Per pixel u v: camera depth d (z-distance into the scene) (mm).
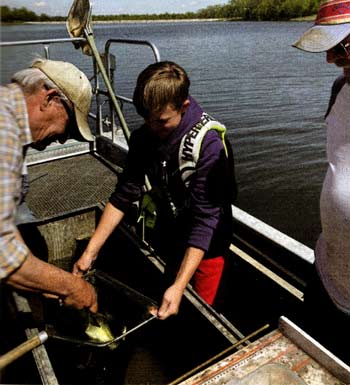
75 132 1564
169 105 1688
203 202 1854
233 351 1678
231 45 59906
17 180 1220
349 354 1908
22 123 1280
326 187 1788
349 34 1562
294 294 2336
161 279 2291
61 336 1647
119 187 2162
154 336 2229
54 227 2713
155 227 2250
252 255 2711
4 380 1585
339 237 1750
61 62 1492
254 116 20750
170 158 1860
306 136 17188
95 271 2021
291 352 1358
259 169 13695
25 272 1312
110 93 3180
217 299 2359
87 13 3074
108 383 1995
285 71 34938
